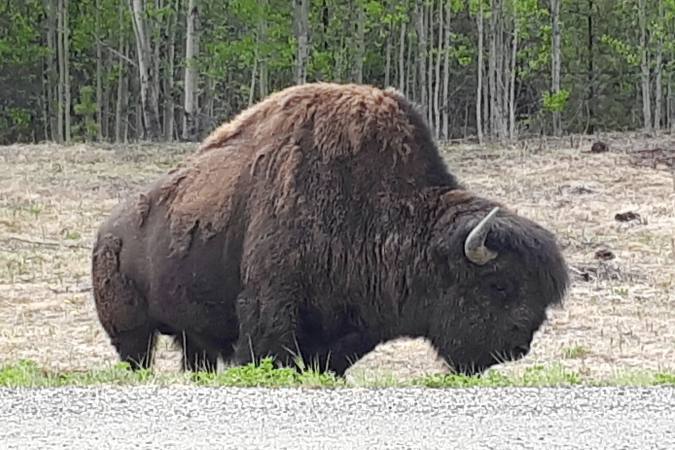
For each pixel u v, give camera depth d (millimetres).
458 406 12664
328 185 19438
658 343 25359
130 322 21703
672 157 48000
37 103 90250
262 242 19562
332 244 19281
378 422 11797
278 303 19391
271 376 15828
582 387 14211
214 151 21062
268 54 69188
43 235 37312
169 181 21453
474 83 104375
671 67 88938
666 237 36469
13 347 25109
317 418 12008
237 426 11617
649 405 12695
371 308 19375
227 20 80250
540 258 17984
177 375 16281
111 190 43938
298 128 19906
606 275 32125
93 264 22109
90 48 89125
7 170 46969
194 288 20531
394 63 97125
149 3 69438
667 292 30297
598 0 94250
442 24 86000
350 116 19625
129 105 95750
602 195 42375
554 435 11172
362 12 72875
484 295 18188
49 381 15227
